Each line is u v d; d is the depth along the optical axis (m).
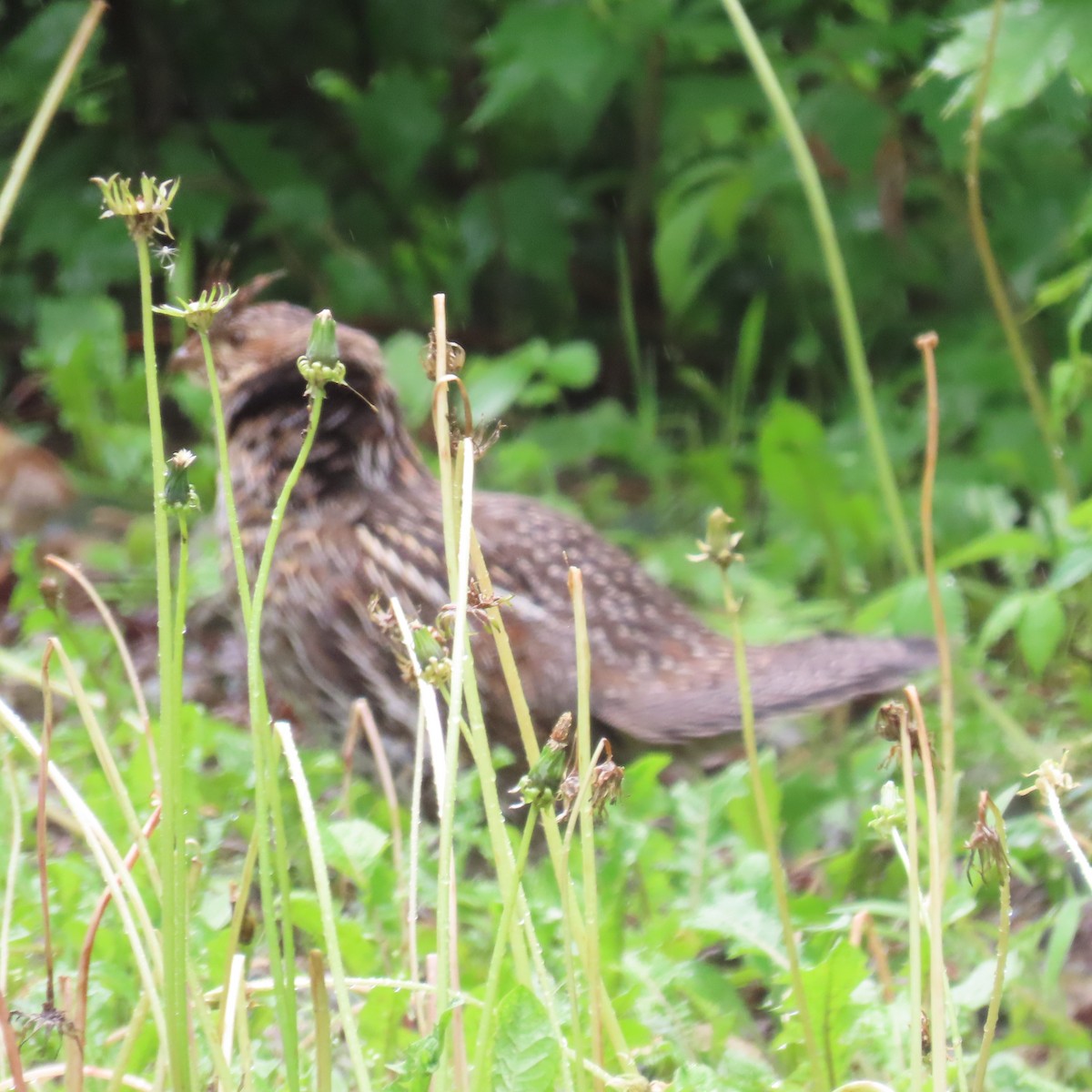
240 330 8.20
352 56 14.62
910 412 12.09
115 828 6.48
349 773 6.52
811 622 9.70
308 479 7.82
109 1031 5.22
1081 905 6.36
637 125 13.95
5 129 14.01
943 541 10.57
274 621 7.74
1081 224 9.09
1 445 11.93
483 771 3.85
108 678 8.76
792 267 13.23
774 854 4.02
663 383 14.52
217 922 5.68
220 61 14.45
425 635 3.68
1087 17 7.68
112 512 12.09
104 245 13.52
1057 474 9.16
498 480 12.05
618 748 7.32
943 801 4.43
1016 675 9.23
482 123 11.88
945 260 12.81
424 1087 3.88
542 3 11.95
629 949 5.71
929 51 12.25
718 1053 5.23
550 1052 3.87
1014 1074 4.89
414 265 14.55
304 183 13.85
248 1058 3.95
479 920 6.14
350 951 5.42
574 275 14.71
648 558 10.83
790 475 9.93
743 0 12.77
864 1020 4.85
